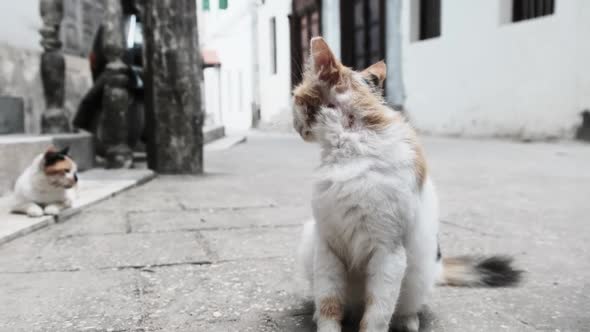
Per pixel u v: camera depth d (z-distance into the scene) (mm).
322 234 879
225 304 1036
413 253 876
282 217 1714
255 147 4676
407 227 848
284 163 3287
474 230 1510
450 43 4891
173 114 2639
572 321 949
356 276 908
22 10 3113
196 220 1677
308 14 6828
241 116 8984
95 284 1131
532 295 1056
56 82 2664
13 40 3021
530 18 4289
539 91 3994
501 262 1125
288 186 2338
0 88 2854
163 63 2596
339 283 886
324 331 871
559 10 3781
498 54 4352
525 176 2426
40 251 1353
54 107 2691
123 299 1057
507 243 1383
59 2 2658
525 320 956
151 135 2688
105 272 1201
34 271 1207
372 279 850
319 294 887
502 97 4352
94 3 4129
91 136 2734
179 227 1589
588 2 3562
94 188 2146
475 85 4621
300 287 1113
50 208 1660
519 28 4133
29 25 3186
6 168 1999
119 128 2711
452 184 2250
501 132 4387
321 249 886
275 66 7516
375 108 872
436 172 2584
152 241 1438
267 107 7895
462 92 4777
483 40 4496
